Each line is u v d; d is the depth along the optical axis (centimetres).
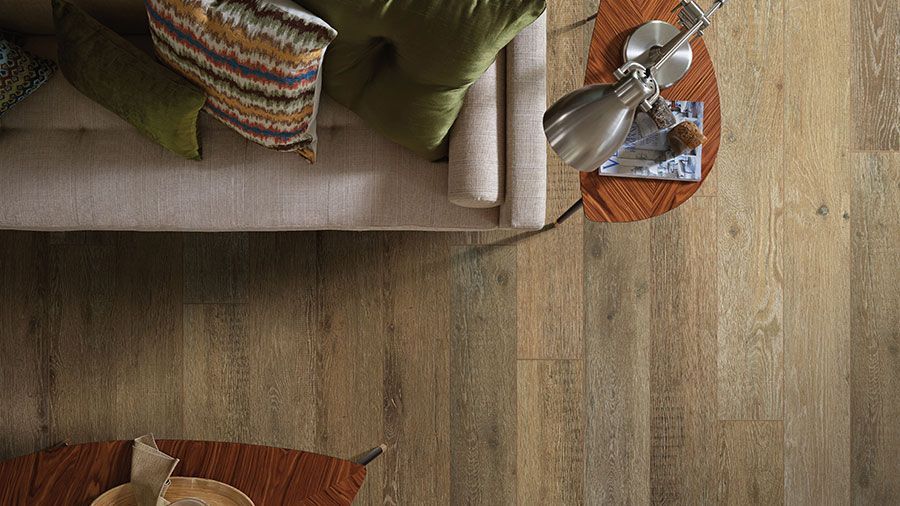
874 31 215
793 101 214
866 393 213
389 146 164
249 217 163
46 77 162
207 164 163
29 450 202
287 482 154
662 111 155
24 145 163
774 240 213
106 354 204
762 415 212
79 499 152
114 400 204
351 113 166
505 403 209
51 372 203
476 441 208
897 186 215
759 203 213
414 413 208
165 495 151
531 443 209
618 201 165
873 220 215
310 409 207
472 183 154
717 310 212
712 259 212
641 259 211
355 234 207
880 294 214
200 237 205
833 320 214
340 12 135
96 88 150
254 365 206
